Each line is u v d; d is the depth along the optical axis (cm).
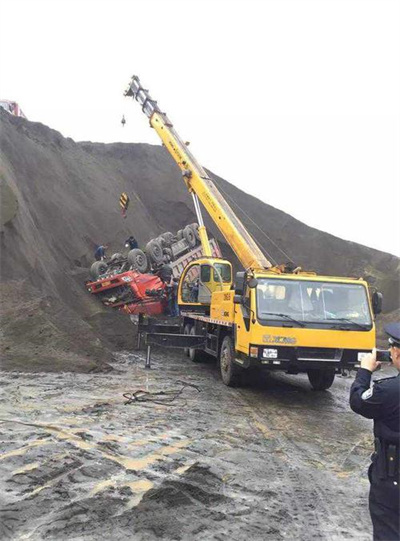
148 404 725
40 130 2573
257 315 785
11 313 1104
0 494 377
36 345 1022
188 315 1253
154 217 3084
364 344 804
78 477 418
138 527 340
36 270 1402
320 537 348
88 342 1112
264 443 574
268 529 353
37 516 347
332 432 654
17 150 2227
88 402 709
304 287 820
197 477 436
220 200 1342
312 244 3234
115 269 1745
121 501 376
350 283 839
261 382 1021
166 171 3297
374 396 246
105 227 2427
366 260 3142
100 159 3073
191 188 1413
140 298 1572
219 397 828
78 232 2234
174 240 1938
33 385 802
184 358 1316
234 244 1201
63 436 527
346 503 411
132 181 3148
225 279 1287
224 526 353
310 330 786
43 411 638
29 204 1953
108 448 498
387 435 245
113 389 818
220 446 543
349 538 349
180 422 634
